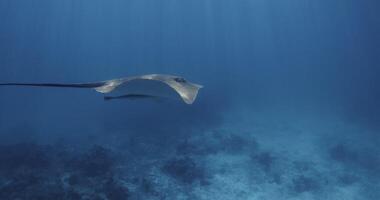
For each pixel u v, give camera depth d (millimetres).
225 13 82000
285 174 14203
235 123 25203
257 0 67375
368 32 66250
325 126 25406
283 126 25109
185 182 12594
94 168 12492
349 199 12328
